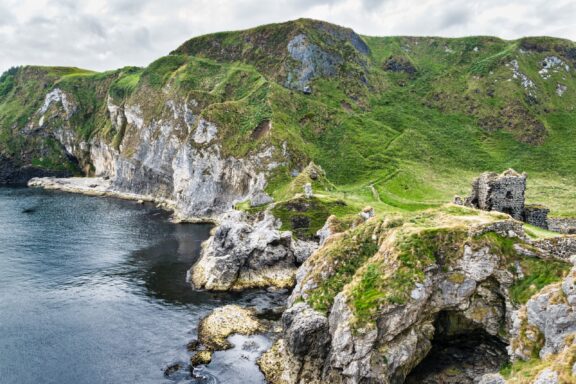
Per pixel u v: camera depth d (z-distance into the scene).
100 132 195.75
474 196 60.62
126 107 173.88
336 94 157.62
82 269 78.31
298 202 82.69
